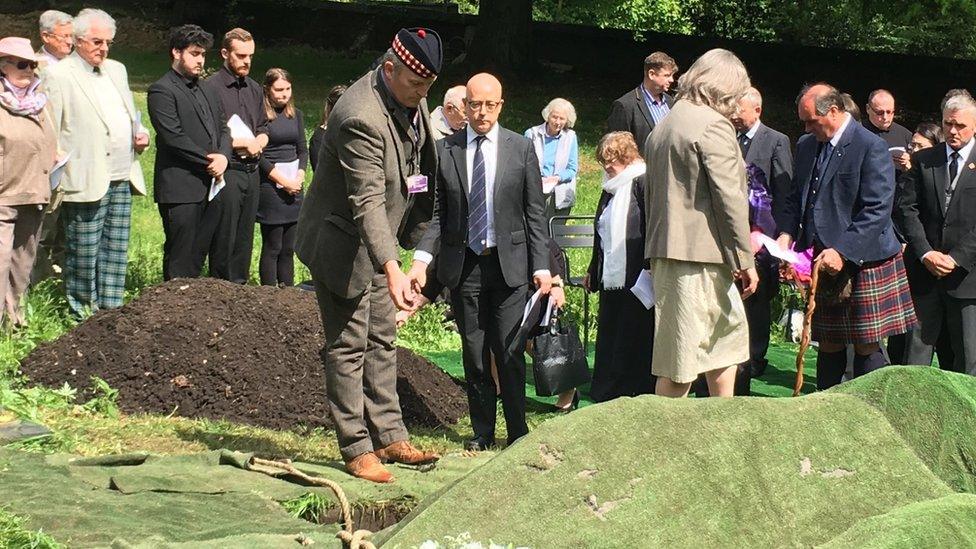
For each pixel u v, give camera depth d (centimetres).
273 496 484
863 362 671
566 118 1043
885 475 299
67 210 838
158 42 2619
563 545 278
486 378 633
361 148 493
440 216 618
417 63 491
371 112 496
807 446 299
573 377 649
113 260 870
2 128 745
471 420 652
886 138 923
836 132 665
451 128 873
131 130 865
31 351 716
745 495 288
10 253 758
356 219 494
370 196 493
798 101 693
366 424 552
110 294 873
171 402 667
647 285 660
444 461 552
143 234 1227
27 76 760
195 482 496
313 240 519
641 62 2541
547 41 2566
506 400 627
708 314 545
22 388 671
